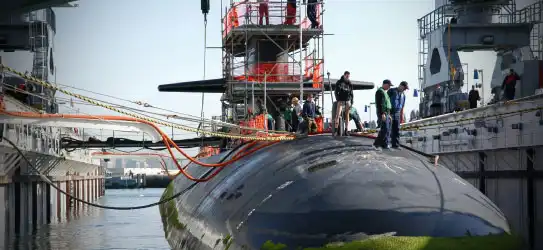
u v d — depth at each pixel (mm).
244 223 12938
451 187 12430
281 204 12477
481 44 33125
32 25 38688
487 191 24672
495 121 23922
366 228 11156
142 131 16141
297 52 30656
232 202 14625
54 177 42094
